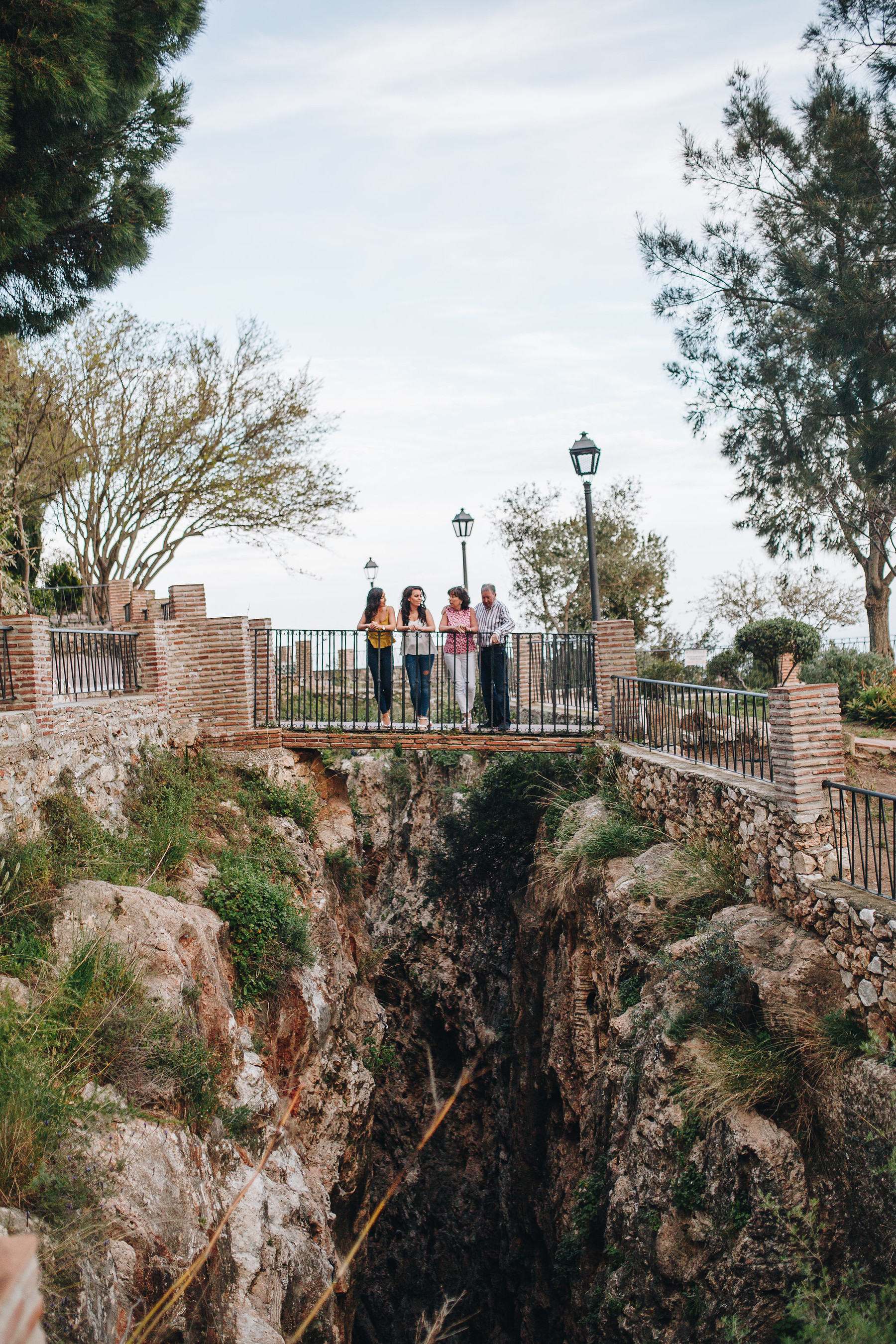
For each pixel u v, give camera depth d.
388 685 14.22
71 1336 4.45
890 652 20.34
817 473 19.16
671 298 21.42
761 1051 7.49
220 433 28.58
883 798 7.28
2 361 25.33
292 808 13.43
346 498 29.78
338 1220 12.16
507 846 16.97
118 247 12.38
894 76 18.39
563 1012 12.27
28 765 8.41
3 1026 5.71
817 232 19.34
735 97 20.48
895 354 17.73
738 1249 6.94
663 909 9.88
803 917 8.08
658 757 12.10
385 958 18.22
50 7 9.72
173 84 12.84
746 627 17.06
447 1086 18.81
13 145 10.40
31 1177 4.96
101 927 7.27
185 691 13.83
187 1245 5.91
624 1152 8.91
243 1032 9.62
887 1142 6.22
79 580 28.05
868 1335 5.53
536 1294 12.84
